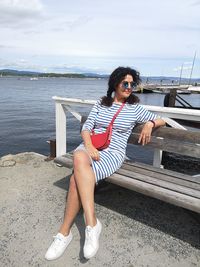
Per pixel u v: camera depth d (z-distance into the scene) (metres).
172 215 3.11
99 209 3.21
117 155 2.94
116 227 2.87
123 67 3.04
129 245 2.60
